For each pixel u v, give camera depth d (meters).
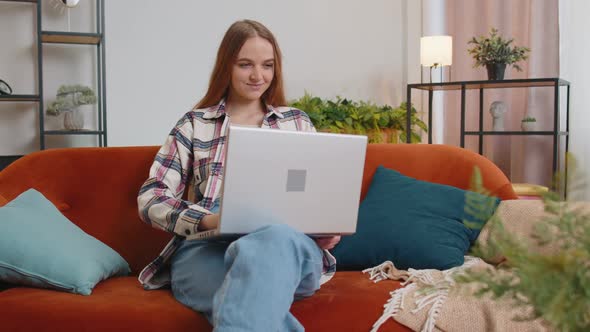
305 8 4.50
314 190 1.42
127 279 1.76
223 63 1.84
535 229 0.64
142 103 4.01
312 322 1.44
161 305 1.48
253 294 1.26
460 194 1.84
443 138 4.62
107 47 3.91
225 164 1.32
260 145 1.33
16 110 3.77
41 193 1.89
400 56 4.86
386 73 4.81
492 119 4.09
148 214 1.63
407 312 1.42
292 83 4.49
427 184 1.90
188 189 1.90
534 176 4.05
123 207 1.96
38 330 1.45
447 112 4.59
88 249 1.69
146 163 1.99
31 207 1.76
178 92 4.09
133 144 4.00
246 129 1.32
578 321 0.58
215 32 4.18
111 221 1.94
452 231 1.76
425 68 4.70
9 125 3.76
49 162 1.98
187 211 1.55
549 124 4.00
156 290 1.64
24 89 3.78
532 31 3.98
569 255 0.58
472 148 4.45
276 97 1.91
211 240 1.56
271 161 1.35
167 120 4.08
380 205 1.88
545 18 3.94
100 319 1.44
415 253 1.73
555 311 0.55
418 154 2.03
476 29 4.36
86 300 1.50
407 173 2.01
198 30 4.13
